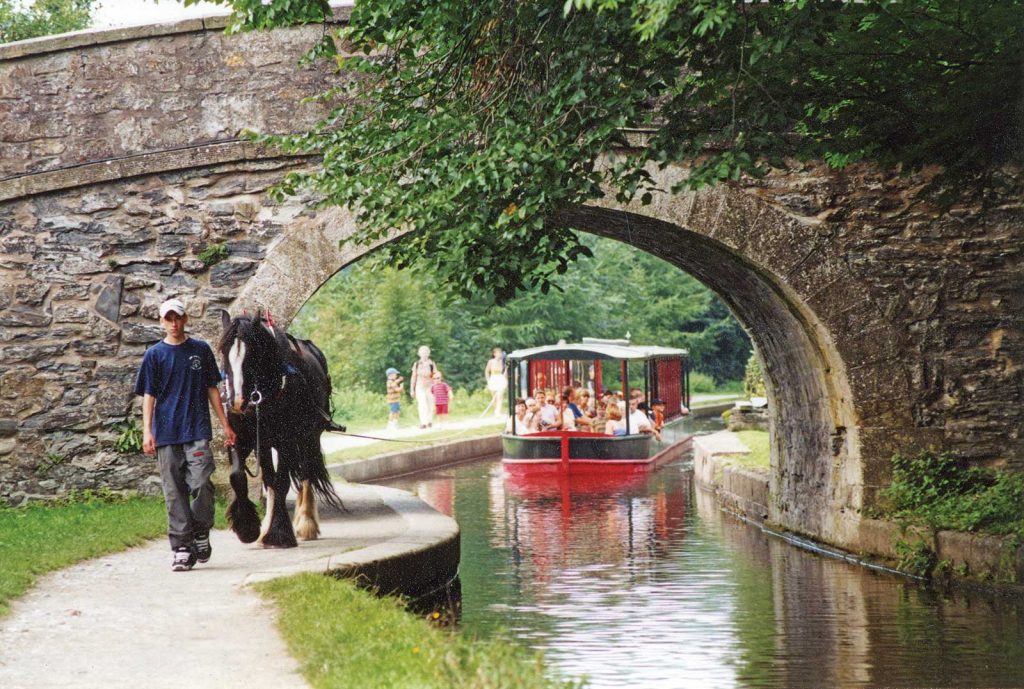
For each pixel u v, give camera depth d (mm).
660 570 15492
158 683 7250
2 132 15883
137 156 15828
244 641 8344
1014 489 14984
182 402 11219
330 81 15758
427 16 12422
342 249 15906
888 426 15797
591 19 11633
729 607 13156
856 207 15875
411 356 49938
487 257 12641
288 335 13367
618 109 11516
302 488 13211
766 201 15859
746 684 10133
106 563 11516
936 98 12727
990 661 10812
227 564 11430
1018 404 15828
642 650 11242
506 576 15070
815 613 12797
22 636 8484
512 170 12062
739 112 11742
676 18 10672
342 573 10766
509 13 12391
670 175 15773
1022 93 12555
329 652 7820
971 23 12297
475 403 47844
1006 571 13516
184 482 11242
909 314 15898
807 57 12203
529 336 53219
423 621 9312
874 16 12133
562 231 12891
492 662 7336
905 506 15445
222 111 15820
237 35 15781
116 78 15859
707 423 48250
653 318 63500
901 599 13500
